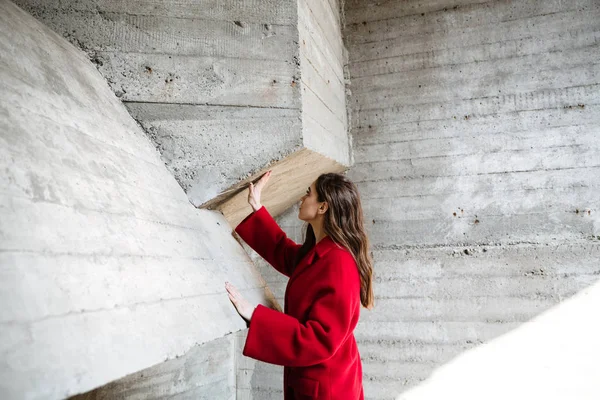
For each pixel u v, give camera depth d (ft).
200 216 4.98
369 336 7.55
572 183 7.06
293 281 4.59
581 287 6.79
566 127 7.18
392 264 7.65
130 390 7.15
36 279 2.04
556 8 7.47
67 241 2.42
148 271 3.06
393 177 7.89
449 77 7.85
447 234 7.52
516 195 7.27
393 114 8.05
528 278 7.03
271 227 5.45
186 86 5.07
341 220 4.67
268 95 5.11
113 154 3.76
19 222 2.14
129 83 4.99
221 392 8.08
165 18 5.13
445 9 8.02
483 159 7.51
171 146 5.00
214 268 4.27
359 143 8.14
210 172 5.01
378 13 8.34
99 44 5.00
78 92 3.91
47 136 2.89
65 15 4.99
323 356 3.92
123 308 2.56
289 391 4.62
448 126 7.75
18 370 1.68
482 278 7.23
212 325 3.41
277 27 5.24
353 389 4.58
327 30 7.19
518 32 7.61
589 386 6.57
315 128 5.73
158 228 3.66
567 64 7.31
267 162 5.01
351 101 8.29
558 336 6.77
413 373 7.30
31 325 1.86
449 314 7.29
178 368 7.68
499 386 6.92
